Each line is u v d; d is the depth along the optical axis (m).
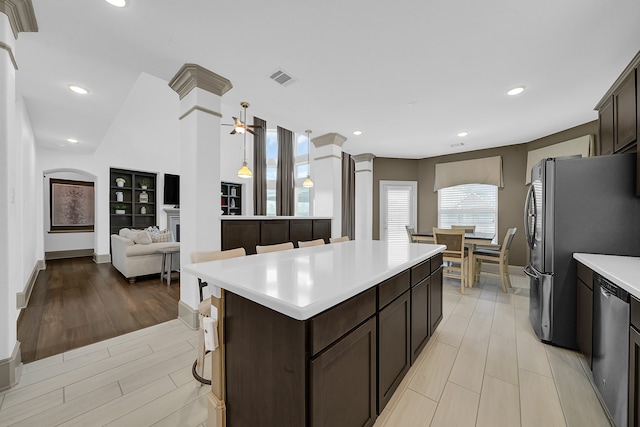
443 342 2.25
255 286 1.06
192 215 2.52
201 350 1.70
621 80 2.24
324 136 4.42
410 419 1.40
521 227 4.74
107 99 3.09
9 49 1.59
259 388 1.06
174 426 1.35
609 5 1.63
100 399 1.55
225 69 2.45
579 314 2.02
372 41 2.03
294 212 8.34
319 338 0.93
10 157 1.61
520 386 1.68
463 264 3.64
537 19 1.76
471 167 5.27
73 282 4.28
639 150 1.92
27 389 1.63
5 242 1.59
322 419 0.94
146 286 4.05
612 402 1.40
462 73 2.46
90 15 1.76
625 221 1.97
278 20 1.82
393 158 6.02
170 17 1.78
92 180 6.73
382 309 1.36
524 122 3.72
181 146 2.70
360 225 5.70
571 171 2.11
